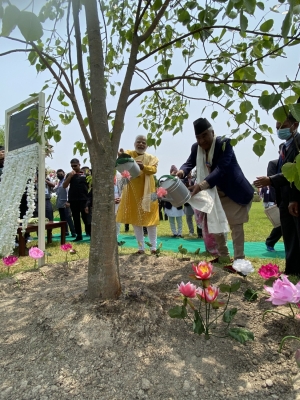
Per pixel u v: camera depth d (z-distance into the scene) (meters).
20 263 4.56
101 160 2.22
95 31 2.28
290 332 2.03
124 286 2.45
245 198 3.36
